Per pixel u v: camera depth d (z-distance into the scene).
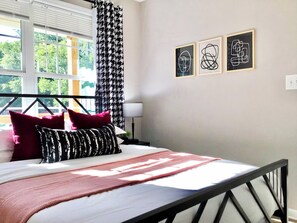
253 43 2.68
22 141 2.15
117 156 2.24
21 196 1.30
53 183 1.49
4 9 2.60
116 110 3.42
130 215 1.06
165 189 1.36
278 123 2.54
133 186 1.42
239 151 2.82
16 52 2.75
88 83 3.36
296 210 2.45
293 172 2.46
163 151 2.49
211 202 1.32
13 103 2.71
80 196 1.26
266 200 1.61
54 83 3.05
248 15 2.72
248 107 2.74
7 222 1.19
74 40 3.21
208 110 3.07
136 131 3.79
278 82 2.53
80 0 3.19
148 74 3.71
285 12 2.47
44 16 2.91
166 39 3.48
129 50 3.67
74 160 2.09
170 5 3.42
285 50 2.48
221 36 2.93
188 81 3.26
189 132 3.27
